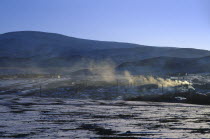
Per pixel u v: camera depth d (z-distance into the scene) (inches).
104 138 1015.6
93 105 2386.8
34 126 1300.4
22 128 1243.8
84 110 2005.4
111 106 2295.8
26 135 1082.1
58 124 1359.5
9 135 1083.3
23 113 1831.9
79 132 1142.3
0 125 1328.7
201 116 1648.6
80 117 1631.4
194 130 1163.3
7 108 2148.1
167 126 1277.1
